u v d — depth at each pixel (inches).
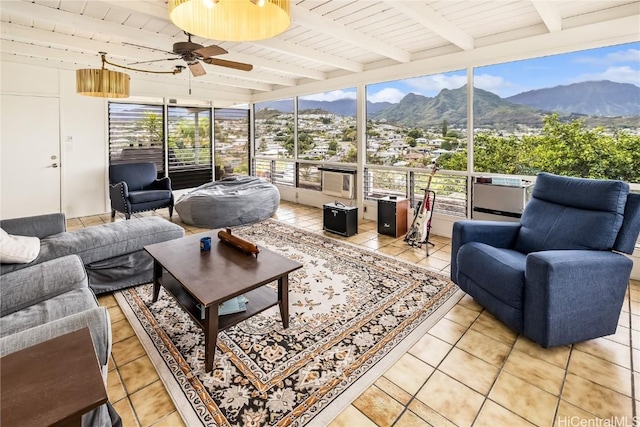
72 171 206.1
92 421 49.1
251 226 190.5
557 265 74.6
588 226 87.0
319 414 61.7
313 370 73.4
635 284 116.7
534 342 82.5
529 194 138.3
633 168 119.3
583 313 77.9
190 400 64.9
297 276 122.4
